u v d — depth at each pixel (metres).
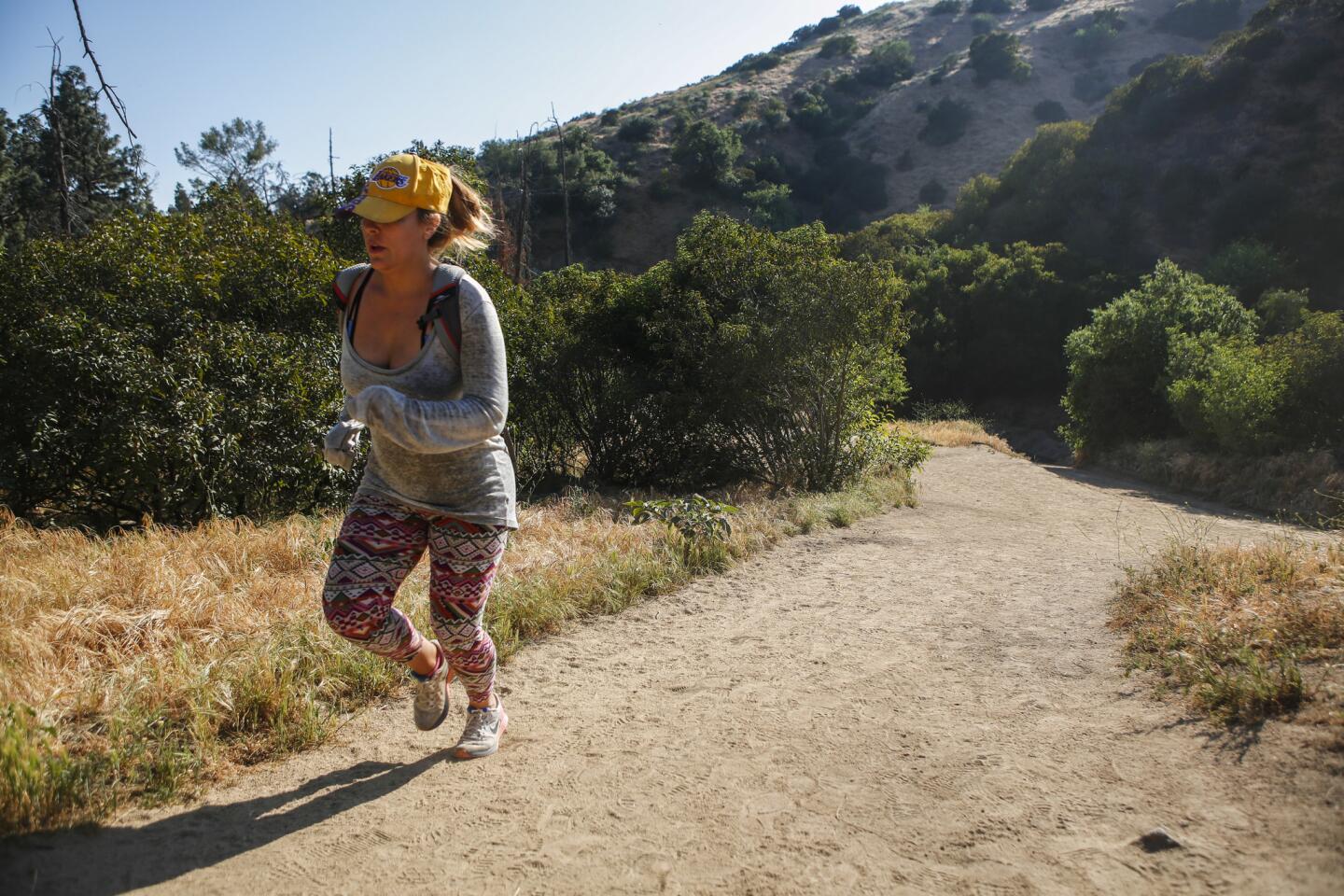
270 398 8.12
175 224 9.28
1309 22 42.69
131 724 3.12
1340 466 15.37
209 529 6.63
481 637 2.96
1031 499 14.27
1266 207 36.88
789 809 2.62
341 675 3.73
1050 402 37.31
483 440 2.59
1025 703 3.52
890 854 2.33
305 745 3.16
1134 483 18.78
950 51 87.38
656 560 6.22
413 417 2.41
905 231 48.00
